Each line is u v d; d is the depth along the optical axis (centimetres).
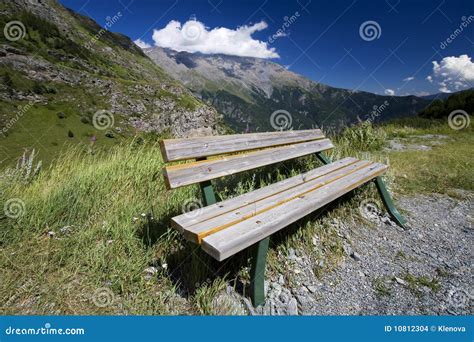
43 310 158
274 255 221
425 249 257
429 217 320
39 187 279
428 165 511
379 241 266
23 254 193
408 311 184
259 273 175
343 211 298
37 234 212
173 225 173
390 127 1070
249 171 328
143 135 406
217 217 176
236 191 287
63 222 231
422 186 411
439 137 877
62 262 190
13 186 268
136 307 166
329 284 205
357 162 339
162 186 300
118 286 176
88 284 175
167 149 186
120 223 225
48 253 194
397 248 257
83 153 339
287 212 184
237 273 198
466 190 402
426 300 194
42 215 227
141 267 190
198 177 198
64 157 326
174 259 202
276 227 170
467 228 297
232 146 239
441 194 387
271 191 228
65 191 254
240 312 170
